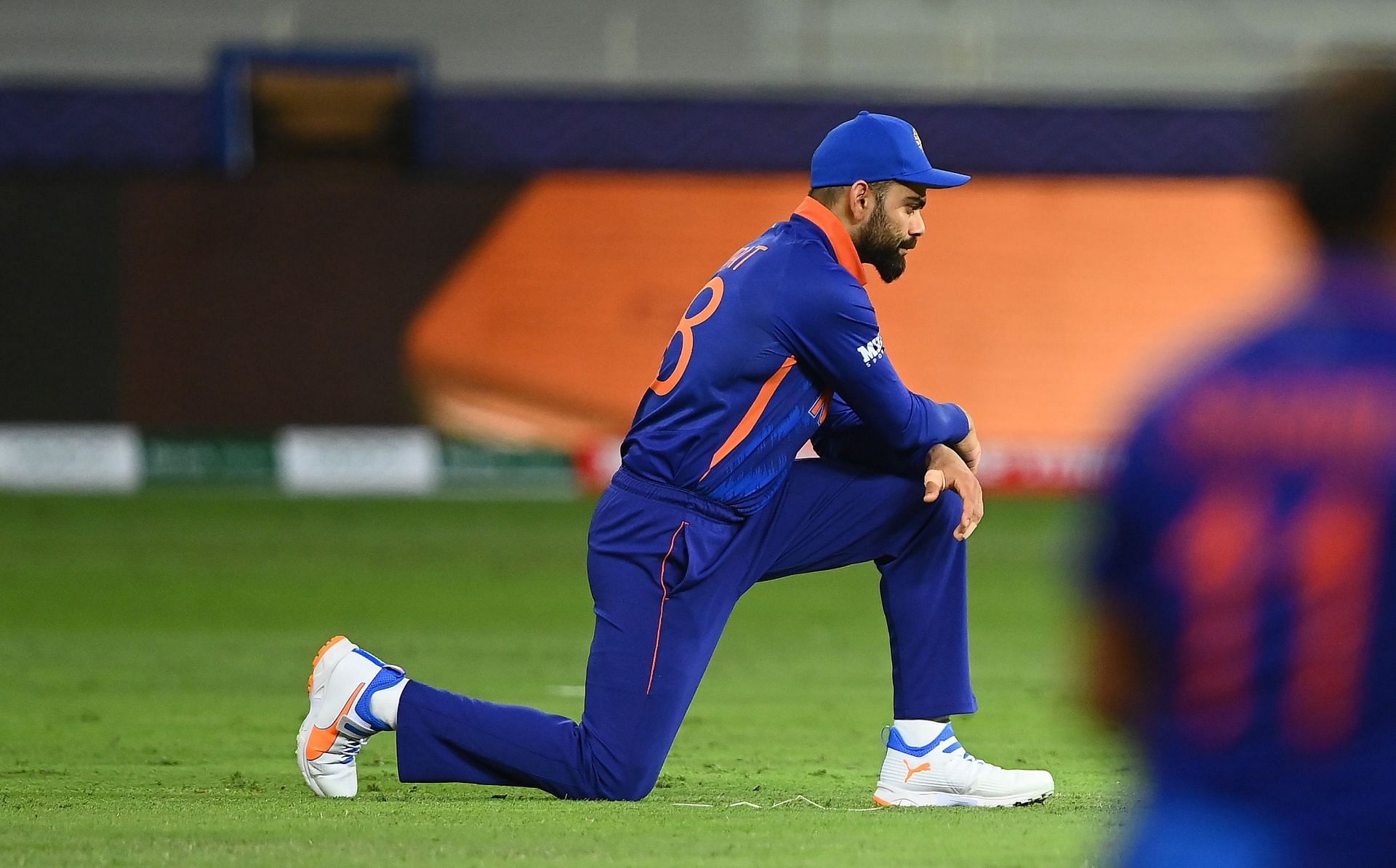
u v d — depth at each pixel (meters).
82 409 51.94
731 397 14.34
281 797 15.10
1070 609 6.77
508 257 53.50
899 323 54.34
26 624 31.48
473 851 11.88
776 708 23.61
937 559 14.84
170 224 52.28
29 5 65.12
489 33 67.12
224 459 52.47
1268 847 6.20
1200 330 54.31
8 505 48.62
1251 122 55.19
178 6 65.88
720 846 12.12
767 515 14.77
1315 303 6.25
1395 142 5.99
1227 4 70.44
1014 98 55.47
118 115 54.94
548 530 45.69
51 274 51.78
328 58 55.75
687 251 54.25
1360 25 70.00
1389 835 6.09
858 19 69.25
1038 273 54.84
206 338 52.28
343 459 52.69
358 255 52.91
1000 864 11.48
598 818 13.44
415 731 14.38
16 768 17.89
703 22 67.62
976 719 22.27
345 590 36.03
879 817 13.83
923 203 14.88
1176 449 6.26
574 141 55.41
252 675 26.06
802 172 55.38
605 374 53.41
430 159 55.50
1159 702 6.50
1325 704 6.13
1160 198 55.22
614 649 14.37
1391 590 6.03
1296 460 6.11
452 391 53.06
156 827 12.95
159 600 34.50
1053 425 53.81
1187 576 6.23
